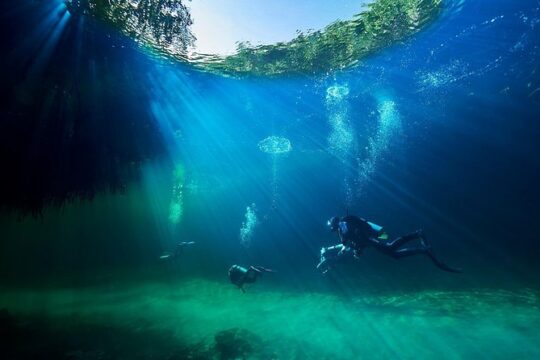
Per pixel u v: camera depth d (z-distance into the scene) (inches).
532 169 539.5
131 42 285.6
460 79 530.6
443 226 617.0
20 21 186.1
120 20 272.7
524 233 495.8
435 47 537.6
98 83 239.5
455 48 514.3
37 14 193.5
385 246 165.2
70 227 673.6
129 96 271.7
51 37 204.4
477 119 549.3
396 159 741.3
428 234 583.2
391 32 558.6
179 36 330.0
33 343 197.6
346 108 710.5
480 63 500.1
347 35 596.7
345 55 618.8
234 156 832.3
